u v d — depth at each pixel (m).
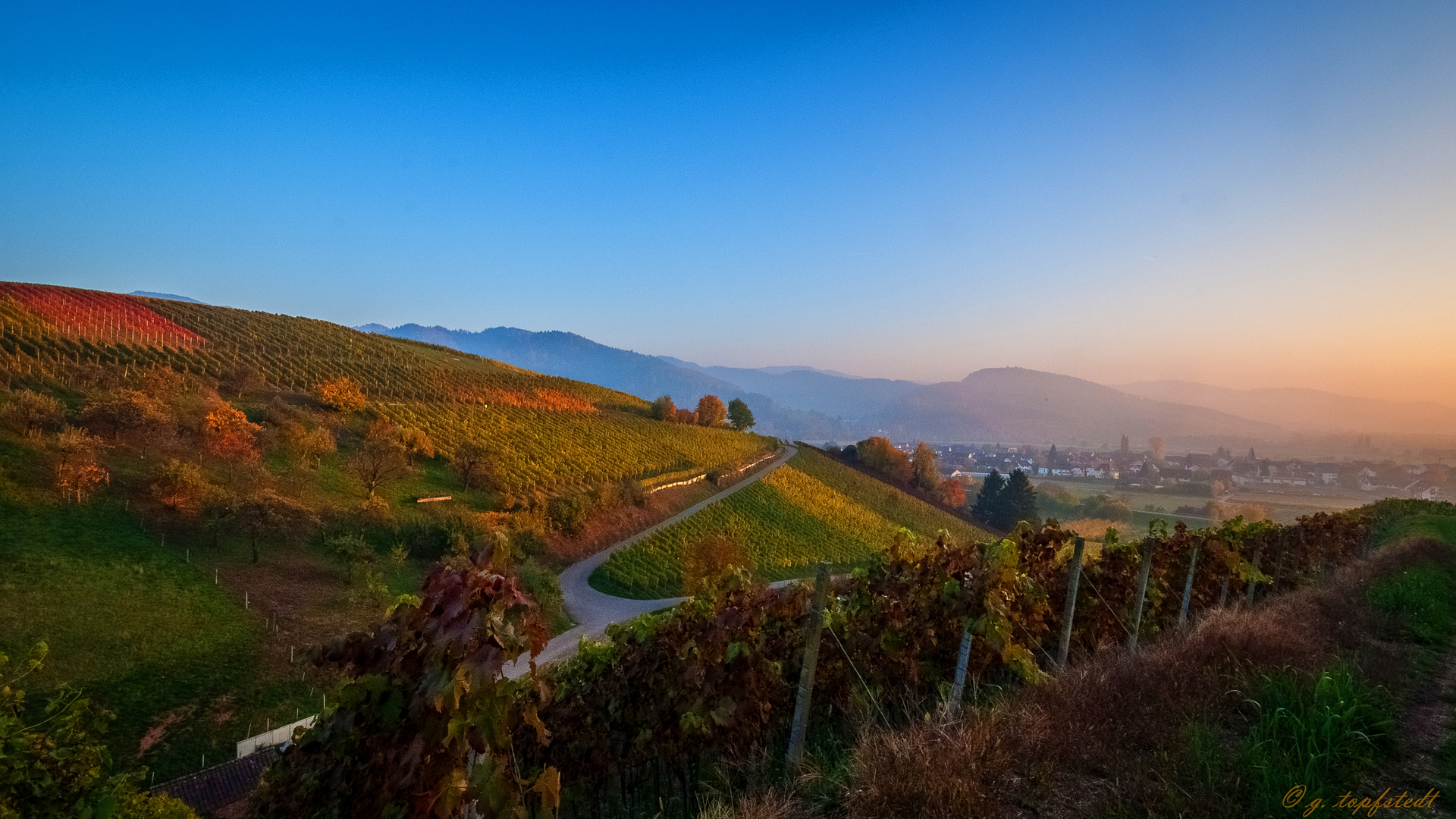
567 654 30.09
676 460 79.06
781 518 68.38
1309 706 6.01
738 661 7.43
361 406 61.41
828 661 8.49
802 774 5.68
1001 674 9.14
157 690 21.78
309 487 41.72
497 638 3.94
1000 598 7.61
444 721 4.17
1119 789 4.86
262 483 37.97
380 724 4.59
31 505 29.70
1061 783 5.00
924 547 9.57
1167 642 8.41
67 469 31.33
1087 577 11.58
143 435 39.88
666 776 8.10
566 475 60.03
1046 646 10.86
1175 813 4.45
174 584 27.64
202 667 23.39
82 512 30.72
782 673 8.36
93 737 7.18
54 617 23.36
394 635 4.68
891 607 8.75
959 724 5.67
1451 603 13.37
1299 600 11.71
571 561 46.66
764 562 54.25
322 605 29.69
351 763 4.82
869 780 4.77
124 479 34.91
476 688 3.83
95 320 70.44
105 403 40.75
